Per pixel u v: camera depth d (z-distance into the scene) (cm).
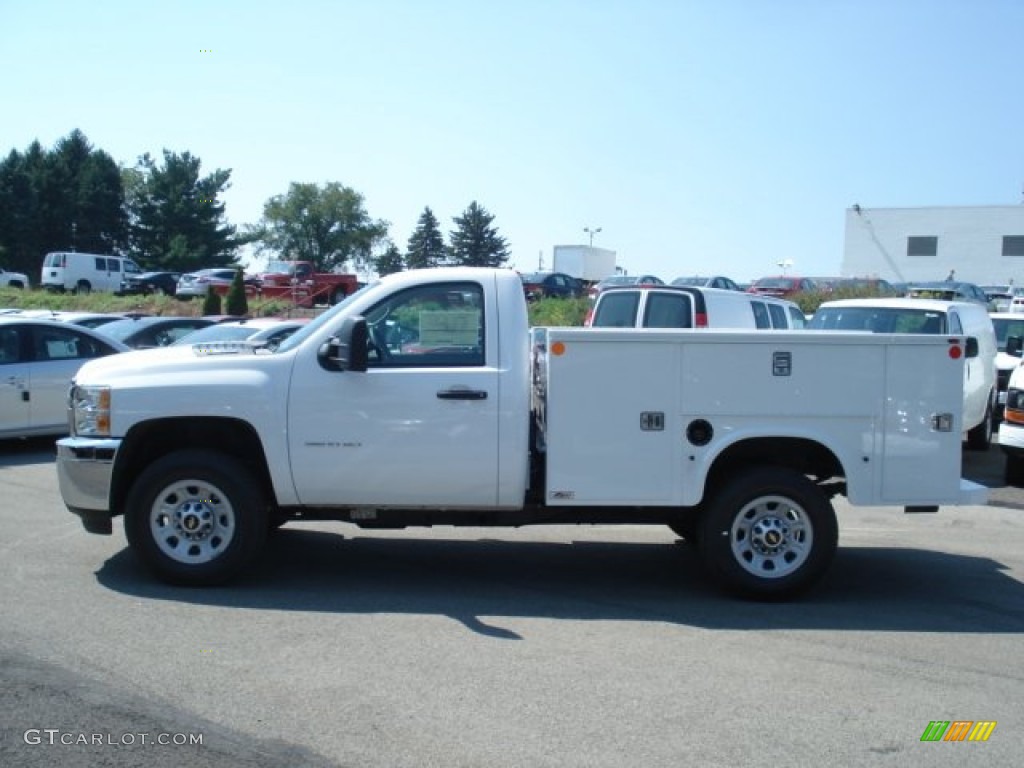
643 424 635
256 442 650
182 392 634
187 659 512
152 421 639
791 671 517
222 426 655
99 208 7681
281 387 637
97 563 700
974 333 1329
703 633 579
